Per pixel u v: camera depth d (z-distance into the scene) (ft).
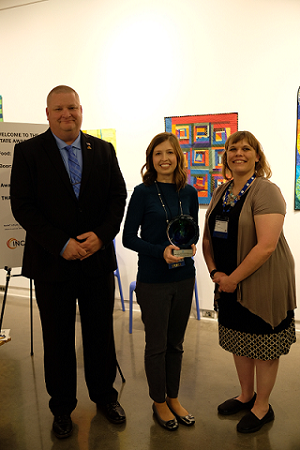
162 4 12.39
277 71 11.23
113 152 7.32
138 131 13.42
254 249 6.41
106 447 6.78
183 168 6.90
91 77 13.84
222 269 7.06
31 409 8.02
